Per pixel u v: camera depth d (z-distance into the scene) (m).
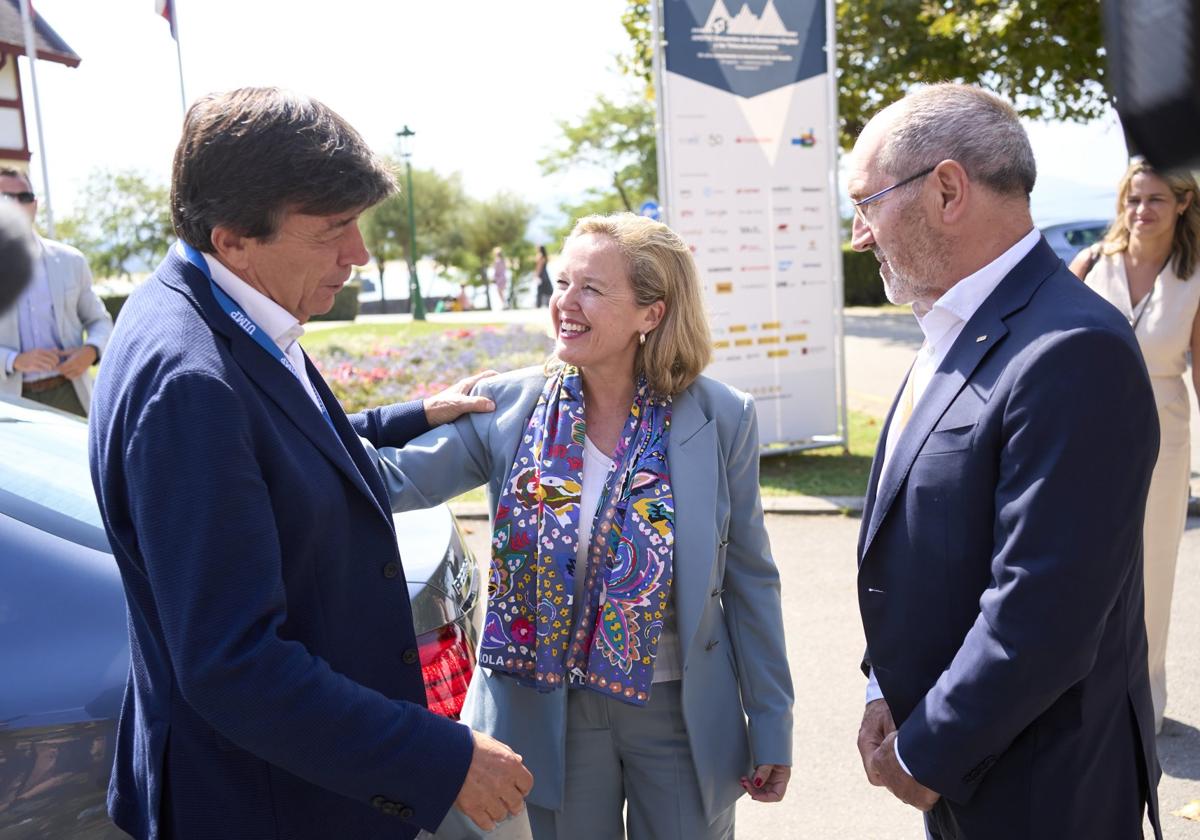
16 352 4.99
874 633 1.93
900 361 14.23
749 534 2.24
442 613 2.17
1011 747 1.73
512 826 1.93
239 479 1.35
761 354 8.00
